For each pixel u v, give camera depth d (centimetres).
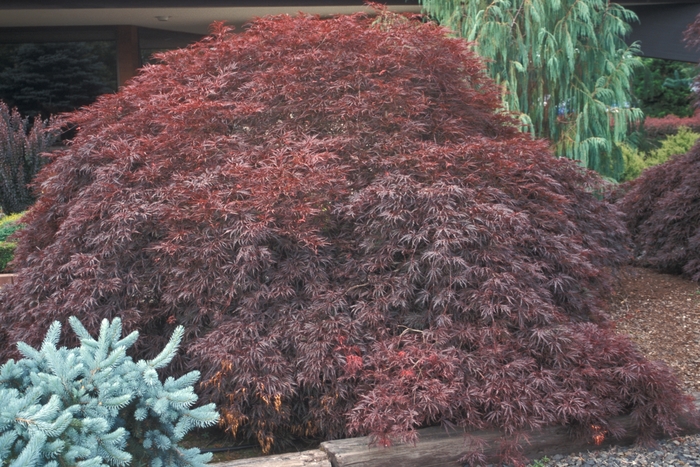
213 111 376
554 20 830
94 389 225
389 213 331
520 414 293
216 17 1015
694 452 309
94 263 338
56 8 873
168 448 245
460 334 318
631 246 626
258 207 330
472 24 795
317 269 340
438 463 295
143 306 346
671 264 639
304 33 414
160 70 429
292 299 338
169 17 1006
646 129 1357
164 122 374
